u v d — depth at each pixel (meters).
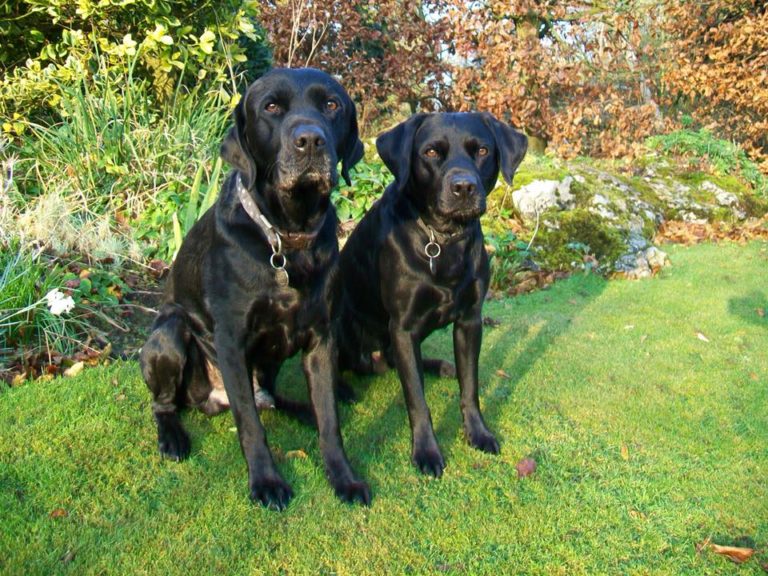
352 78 4.57
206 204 2.12
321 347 1.31
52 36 2.59
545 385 1.67
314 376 1.30
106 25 2.52
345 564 1.08
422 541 1.13
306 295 1.27
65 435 1.34
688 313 2.23
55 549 1.08
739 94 4.30
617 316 2.18
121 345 1.78
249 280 1.24
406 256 1.38
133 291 1.98
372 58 4.57
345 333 1.66
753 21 4.14
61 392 1.49
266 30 4.21
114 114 2.35
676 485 1.29
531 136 4.30
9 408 1.42
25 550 1.08
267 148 1.23
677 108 5.09
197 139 2.52
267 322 1.27
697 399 1.62
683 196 3.80
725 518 1.21
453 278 1.37
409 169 1.39
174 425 1.38
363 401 1.58
